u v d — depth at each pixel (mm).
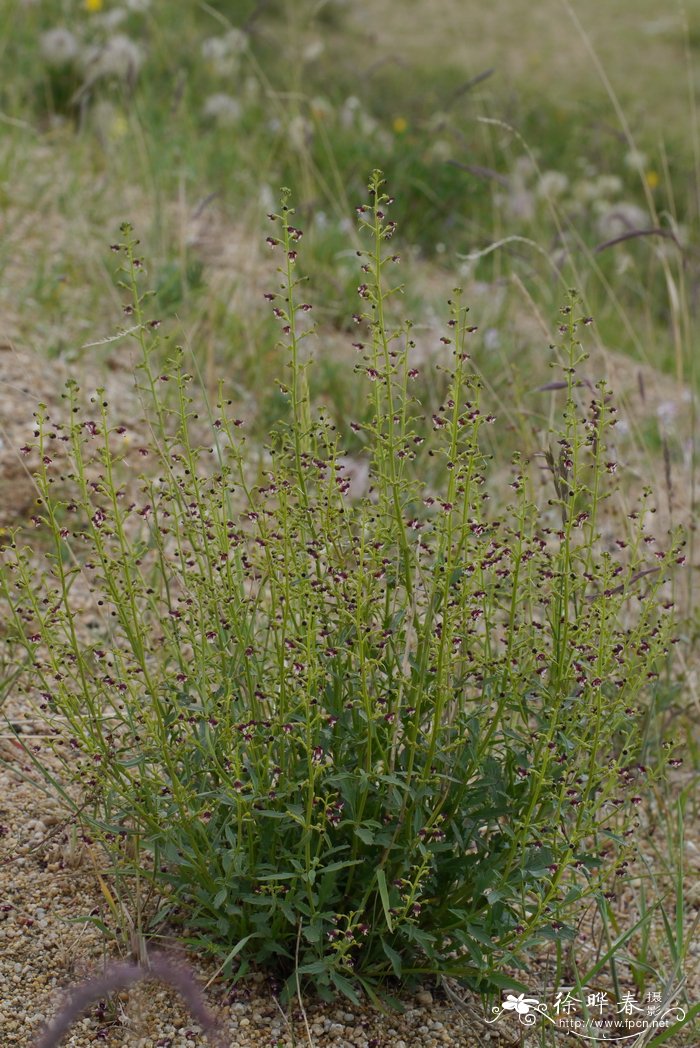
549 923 2326
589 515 2414
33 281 4801
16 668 3023
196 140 6840
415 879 2205
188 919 2402
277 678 2359
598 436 2398
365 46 11336
